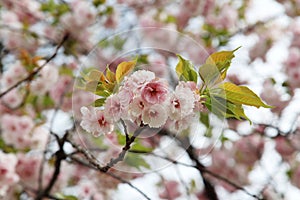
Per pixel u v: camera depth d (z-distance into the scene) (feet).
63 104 9.23
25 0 10.62
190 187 9.70
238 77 10.71
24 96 9.57
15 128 9.45
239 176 10.82
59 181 9.47
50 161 9.34
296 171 10.76
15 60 9.93
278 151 10.84
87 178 9.81
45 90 9.41
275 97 10.48
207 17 11.27
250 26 11.63
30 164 9.39
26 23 10.53
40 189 8.01
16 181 8.95
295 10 11.68
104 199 9.96
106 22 10.50
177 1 11.40
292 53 11.02
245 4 11.68
